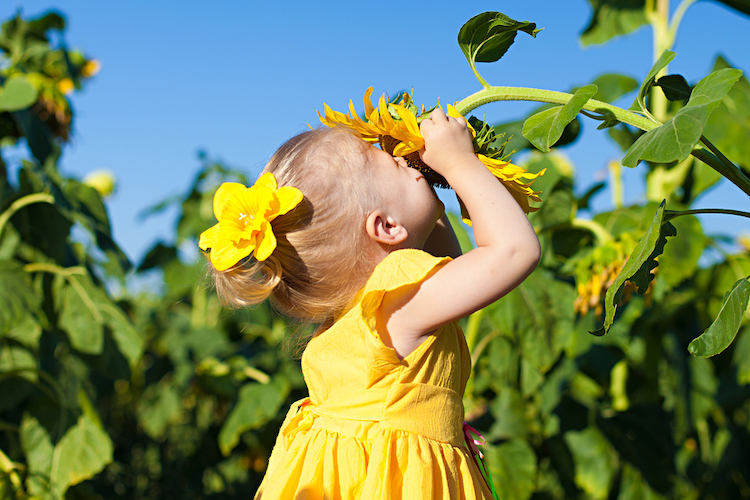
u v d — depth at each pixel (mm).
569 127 1666
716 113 1891
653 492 2367
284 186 1021
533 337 2061
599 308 1683
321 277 1000
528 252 888
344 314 1020
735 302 808
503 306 2082
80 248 2953
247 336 3936
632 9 2451
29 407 2266
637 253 815
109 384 2836
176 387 3996
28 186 2400
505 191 930
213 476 4113
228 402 3422
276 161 1068
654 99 2197
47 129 2549
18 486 2102
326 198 987
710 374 2723
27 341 2256
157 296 5508
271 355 3537
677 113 769
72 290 2398
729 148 1832
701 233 2012
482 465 1052
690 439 2992
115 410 4703
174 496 4211
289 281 1029
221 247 981
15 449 2348
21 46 2742
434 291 899
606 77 2154
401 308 918
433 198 1042
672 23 2223
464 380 1065
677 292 2322
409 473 868
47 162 2473
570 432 2461
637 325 2408
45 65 2734
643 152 751
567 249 2244
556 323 2078
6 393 2205
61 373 2318
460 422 970
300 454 954
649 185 2416
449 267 908
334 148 1017
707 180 2283
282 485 933
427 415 916
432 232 1227
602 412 2545
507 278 881
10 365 2213
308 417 1013
